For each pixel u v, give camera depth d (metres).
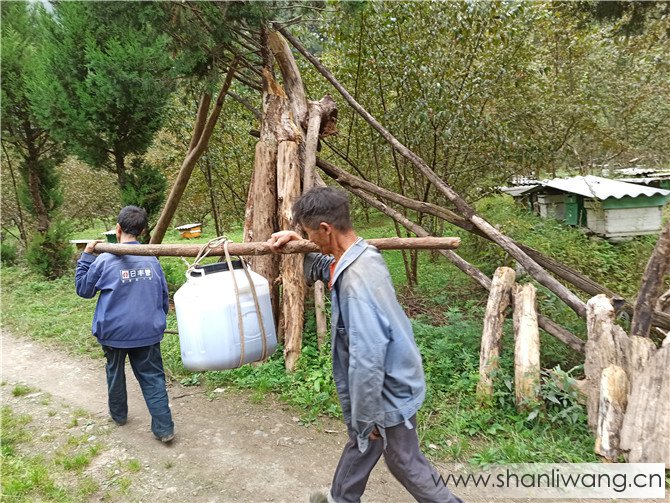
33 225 10.73
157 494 2.76
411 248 2.46
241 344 2.66
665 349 3.05
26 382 4.49
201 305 2.63
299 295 4.34
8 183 11.81
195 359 2.67
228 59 5.47
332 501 2.17
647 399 2.96
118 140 7.21
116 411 3.51
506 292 4.02
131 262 3.16
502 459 2.93
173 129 8.34
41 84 6.84
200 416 3.64
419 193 6.88
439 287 6.54
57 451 3.24
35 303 7.20
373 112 6.68
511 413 3.41
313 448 3.17
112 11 4.61
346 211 1.96
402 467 2.01
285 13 4.97
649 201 7.53
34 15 9.62
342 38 5.85
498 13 5.75
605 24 6.12
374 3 5.64
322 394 3.67
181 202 12.30
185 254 2.88
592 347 3.40
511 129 6.62
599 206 7.64
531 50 6.88
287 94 5.20
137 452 3.19
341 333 1.96
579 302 4.07
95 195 13.15
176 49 5.24
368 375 1.72
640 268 6.20
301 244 2.47
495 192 7.19
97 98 6.64
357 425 1.84
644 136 12.01
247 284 2.74
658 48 9.09
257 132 5.50
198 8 4.53
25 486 2.82
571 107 7.07
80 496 2.76
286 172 4.72
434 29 5.91
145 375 3.22
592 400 3.26
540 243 6.71
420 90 5.98
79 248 10.46
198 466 3.01
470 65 6.12
